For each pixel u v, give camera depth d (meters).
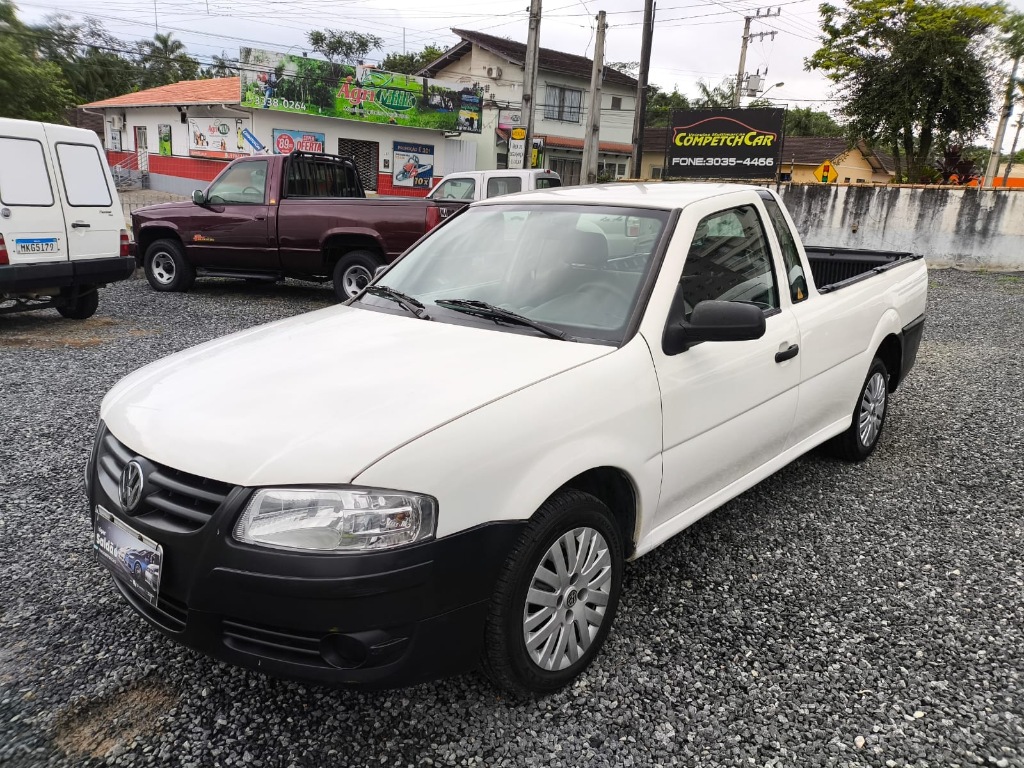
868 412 4.87
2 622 2.98
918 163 24.08
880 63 23.48
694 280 3.20
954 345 8.94
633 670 2.76
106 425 2.67
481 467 2.26
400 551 2.12
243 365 2.75
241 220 10.62
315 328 3.18
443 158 33.00
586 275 3.20
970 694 2.65
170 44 53.72
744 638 2.98
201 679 2.67
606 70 42.72
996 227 16.69
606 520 2.68
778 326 3.64
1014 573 3.53
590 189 3.84
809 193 18.81
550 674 2.55
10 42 21.33
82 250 8.75
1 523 3.79
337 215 10.09
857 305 4.42
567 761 2.32
